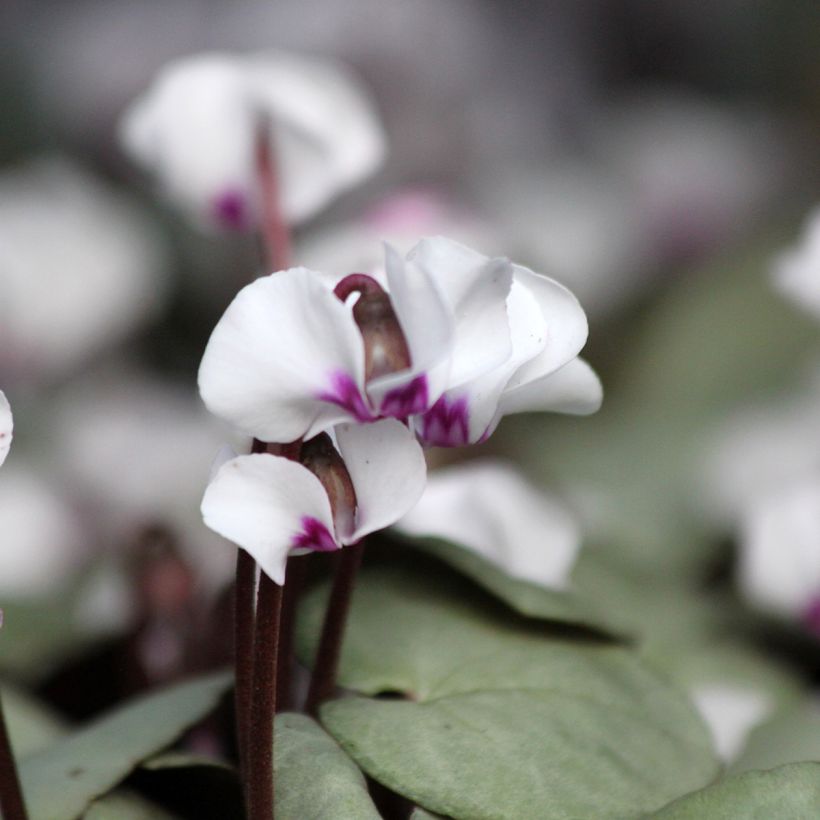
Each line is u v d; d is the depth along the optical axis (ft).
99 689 1.30
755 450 1.71
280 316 0.93
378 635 1.07
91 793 1.02
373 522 0.94
